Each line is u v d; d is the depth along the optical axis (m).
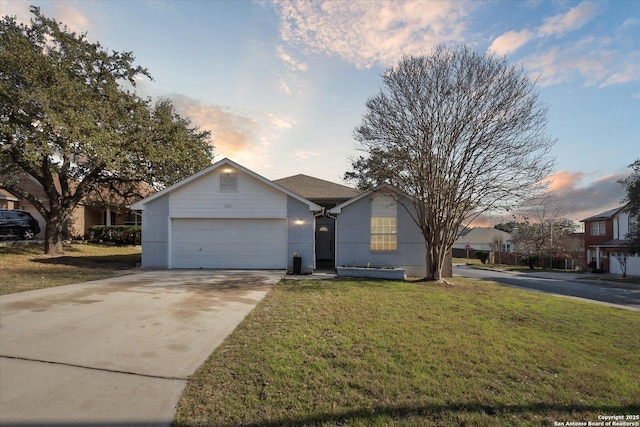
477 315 7.49
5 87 12.18
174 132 17.30
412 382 3.94
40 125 12.88
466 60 12.36
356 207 14.88
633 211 22.84
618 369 4.63
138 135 15.64
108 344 4.89
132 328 5.68
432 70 12.56
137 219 29.70
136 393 3.55
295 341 5.23
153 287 9.50
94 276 11.27
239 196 14.39
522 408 3.47
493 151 12.55
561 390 3.90
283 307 7.56
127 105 16.36
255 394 3.59
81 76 15.34
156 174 17.45
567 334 6.29
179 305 7.41
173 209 14.36
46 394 3.46
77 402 3.34
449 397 3.63
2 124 12.30
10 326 5.50
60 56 14.45
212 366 4.27
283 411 3.28
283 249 14.39
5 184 17.44
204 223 14.48
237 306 7.53
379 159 14.10
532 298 10.45
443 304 8.59
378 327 6.15
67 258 16.30
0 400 3.31
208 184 14.42
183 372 4.08
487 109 12.27
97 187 19.70
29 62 12.77
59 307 6.81
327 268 16.52
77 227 25.86
